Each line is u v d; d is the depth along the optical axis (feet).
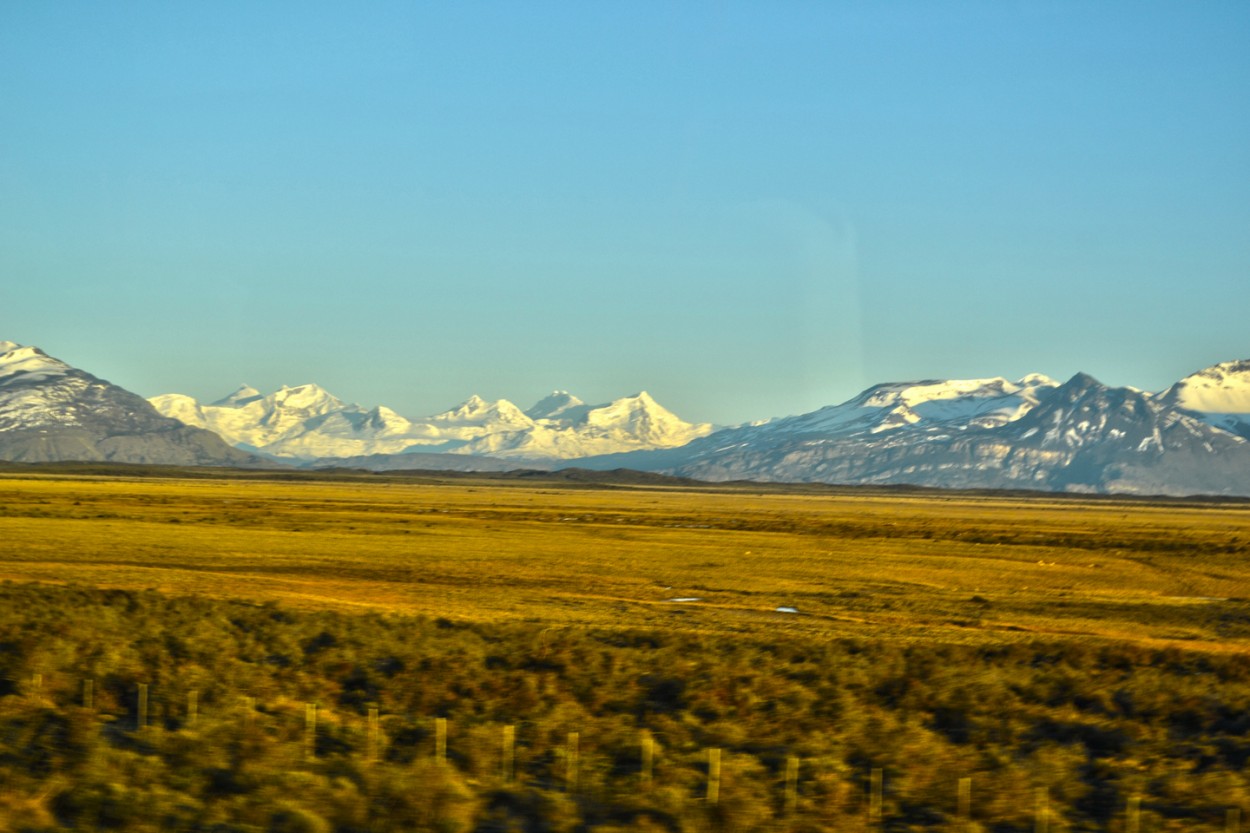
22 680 222.28
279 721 200.44
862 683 252.62
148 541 613.11
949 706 236.63
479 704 226.99
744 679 252.83
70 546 565.94
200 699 215.72
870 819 160.97
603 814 157.79
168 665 244.83
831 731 212.43
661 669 260.01
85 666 238.48
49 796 149.18
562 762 181.98
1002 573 581.53
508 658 268.41
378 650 272.31
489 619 337.72
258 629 294.66
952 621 389.19
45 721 195.83
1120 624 396.78
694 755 191.52
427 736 196.75
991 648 300.40
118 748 179.83
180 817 143.95
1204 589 532.73
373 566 528.22
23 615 295.48
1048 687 252.62
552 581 488.85
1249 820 165.17
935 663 273.95
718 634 316.40
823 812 162.09
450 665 256.52
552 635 296.71
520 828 150.00
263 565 516.32
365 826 145.18
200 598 345.72
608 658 269.44
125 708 209.87
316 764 171.94
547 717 215.10
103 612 306.14
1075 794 178.29
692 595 450.30
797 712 226.17
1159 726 228.22
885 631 346.33
